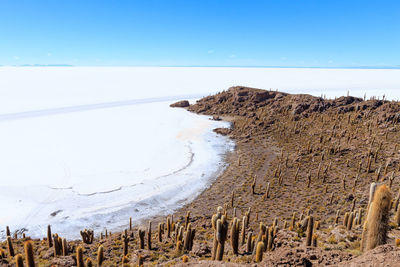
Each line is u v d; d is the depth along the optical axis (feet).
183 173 211.61
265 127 334.65
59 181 194.80
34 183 190.49
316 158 217.77
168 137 330.13
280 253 35.99
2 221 138.92
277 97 452.35
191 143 299.99
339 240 64.95
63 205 157.99
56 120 473.26
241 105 465.47
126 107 643.04
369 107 322.75
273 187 175.42
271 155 245.86
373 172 175.73
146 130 374.43
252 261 48.29
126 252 83.15
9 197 167.32
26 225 135.54
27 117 509.76
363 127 270.05
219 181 195.52
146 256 75.25
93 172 214.69
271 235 63.05
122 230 132.46
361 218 83.35
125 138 331.98
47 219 141.79
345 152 218.18
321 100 383.45
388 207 31.01
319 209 133.80
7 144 305.73
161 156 257.75
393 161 182.70
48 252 85.46
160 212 151.43
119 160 246.06
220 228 47.21
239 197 165.27
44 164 234.58
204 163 234.99
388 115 270.46
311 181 177.78
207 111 483.51
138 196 170.40
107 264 73.87
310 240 55.26
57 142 315.99
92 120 469.16
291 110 381.60
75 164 234.79
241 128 346.33
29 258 48.57
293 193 163.32
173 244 90.43
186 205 159.53
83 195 171.53
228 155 257.34
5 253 88.22
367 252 29.96
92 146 296.51
